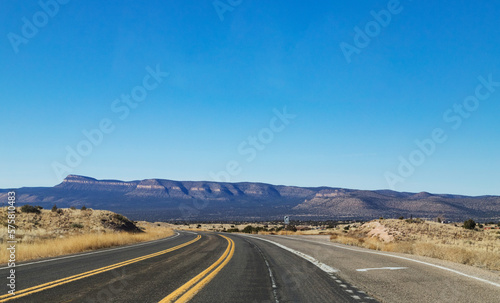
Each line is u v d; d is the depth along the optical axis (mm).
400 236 32875
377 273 11461
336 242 32562
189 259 15789
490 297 7973
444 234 35125
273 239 36875
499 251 20781
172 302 7438
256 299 7832
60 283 9383
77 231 35031
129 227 48625
